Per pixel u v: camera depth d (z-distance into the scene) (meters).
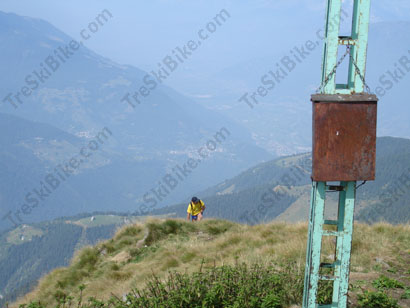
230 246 12.12
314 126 3.97
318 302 5.00
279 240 11.68
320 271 5.53
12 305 11.70
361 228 11.59
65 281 12.16
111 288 10.09
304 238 10.77
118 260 13.14
